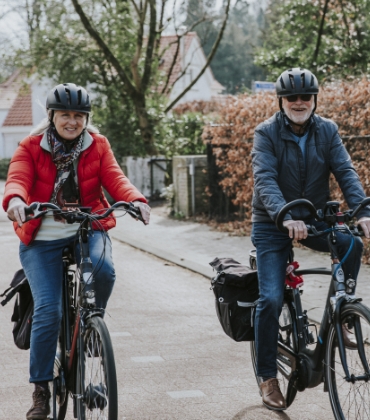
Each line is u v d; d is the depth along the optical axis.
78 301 4.04
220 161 13.88
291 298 4.56
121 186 4.16
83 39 22.86
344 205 10.20
